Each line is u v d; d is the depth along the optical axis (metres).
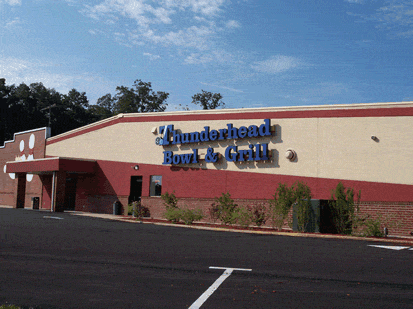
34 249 11.62
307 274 9.04
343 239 17.14
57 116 81.81
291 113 22.95
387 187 20.06
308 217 19.28
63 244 12.84
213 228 20.62
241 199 24.12
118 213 29.78
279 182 22.08
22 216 24.72
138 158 29.45
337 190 19.41
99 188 31.81
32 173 36.06
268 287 7.77
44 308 6.21
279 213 20.22
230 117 25.16
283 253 12.13
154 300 6.71
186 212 23.06
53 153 36.75
